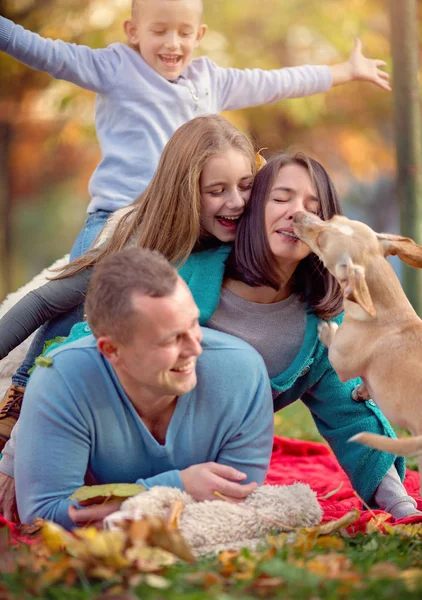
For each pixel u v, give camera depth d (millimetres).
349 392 4504
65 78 5965
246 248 4270
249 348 3957
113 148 5914
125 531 3217
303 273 4414
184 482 3682
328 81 6535
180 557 3213
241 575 3037
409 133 6543
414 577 2992
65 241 16812
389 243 4344
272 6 13305
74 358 3721
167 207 4434
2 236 15281
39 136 14695
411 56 6512
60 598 2881
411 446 3537
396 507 4336
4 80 13898
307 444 5961
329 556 3227
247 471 3873
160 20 5801
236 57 13141
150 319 3404
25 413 3760
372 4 13547
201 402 3779
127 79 5930
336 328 4438
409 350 4094
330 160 14992
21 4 12984
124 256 3551
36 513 3689
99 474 3818
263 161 4863
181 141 4457
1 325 4832
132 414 3713
